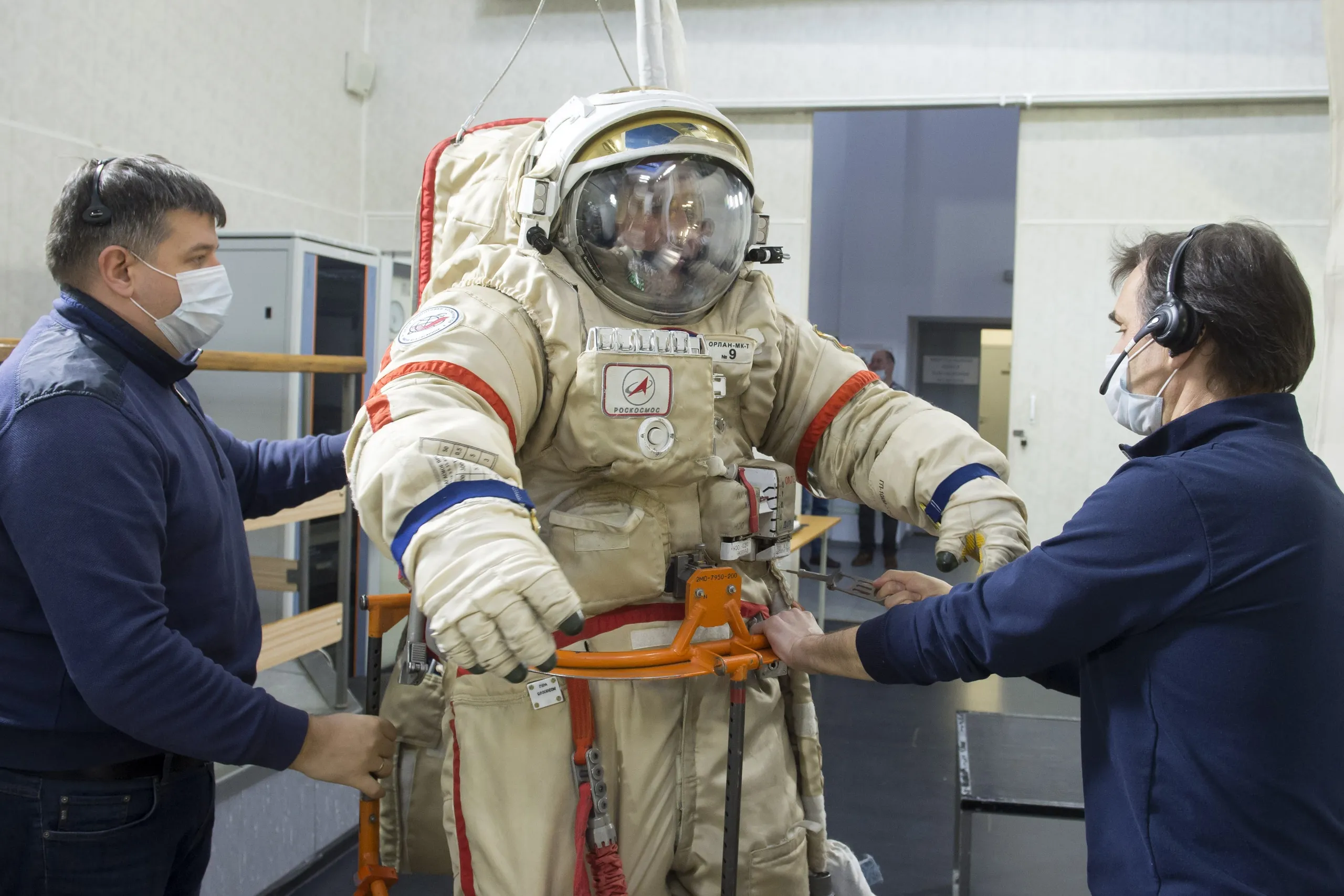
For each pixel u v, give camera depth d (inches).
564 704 48.2
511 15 190.1
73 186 48.6
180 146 145.8
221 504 52.6
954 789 122.4
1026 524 50.4
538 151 50.3
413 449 37.4
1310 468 39.3
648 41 57.5
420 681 52.2
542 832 46.9
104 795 47.6
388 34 194.5
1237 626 37.5
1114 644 40.7
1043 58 175.6
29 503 43.1
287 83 170.7
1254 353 39.7
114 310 49.3
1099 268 178.1
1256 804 37.0
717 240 48.3
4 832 47.1
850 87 181.9
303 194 177.0
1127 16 172.9
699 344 47.9
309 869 97.4
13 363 46.7
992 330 256.4
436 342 43.6
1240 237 40.3
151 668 43.4
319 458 63.4
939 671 42.9
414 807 52.9
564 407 47.0
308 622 106.3
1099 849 40.7
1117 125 175.6
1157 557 37.8
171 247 49.3
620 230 46.6
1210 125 172.1
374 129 195.6
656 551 48.9
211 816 55.2
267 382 126.9
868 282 257.1
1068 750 80.4
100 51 130.5
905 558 250.8
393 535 36.6
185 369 52.3
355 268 139.7
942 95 178.9
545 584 33.6
